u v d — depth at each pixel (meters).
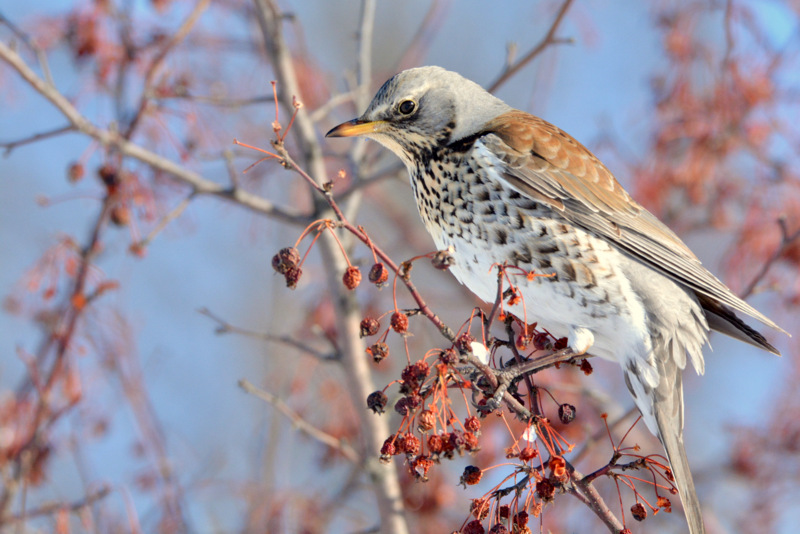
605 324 9.14
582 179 9.38
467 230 9.48
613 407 13.09
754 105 13.24
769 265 10.99
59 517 10.37
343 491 12.12
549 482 6.83
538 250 9.17
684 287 9.39
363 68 11.80
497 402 7.13
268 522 11.73
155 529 11.38
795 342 13.57
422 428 6.65
